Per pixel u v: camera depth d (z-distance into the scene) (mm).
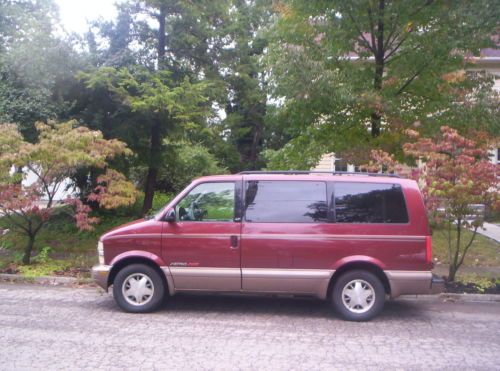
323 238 7426
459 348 6262
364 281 7426
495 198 8938
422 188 9211
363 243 7418
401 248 7391
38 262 11227
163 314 7688
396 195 7543
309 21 11953
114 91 13469
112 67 13531
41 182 10734
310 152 12773
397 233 7410
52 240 13867
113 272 7863
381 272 7477
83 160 10250
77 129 10570
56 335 6520
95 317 7457
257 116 24969
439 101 11648
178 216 7703
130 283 7730
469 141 9109
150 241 7633
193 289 7605
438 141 10227
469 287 9477
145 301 7715
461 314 8062
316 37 12336
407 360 5781
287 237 7445
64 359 5598
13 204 10141
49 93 13406
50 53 13328
